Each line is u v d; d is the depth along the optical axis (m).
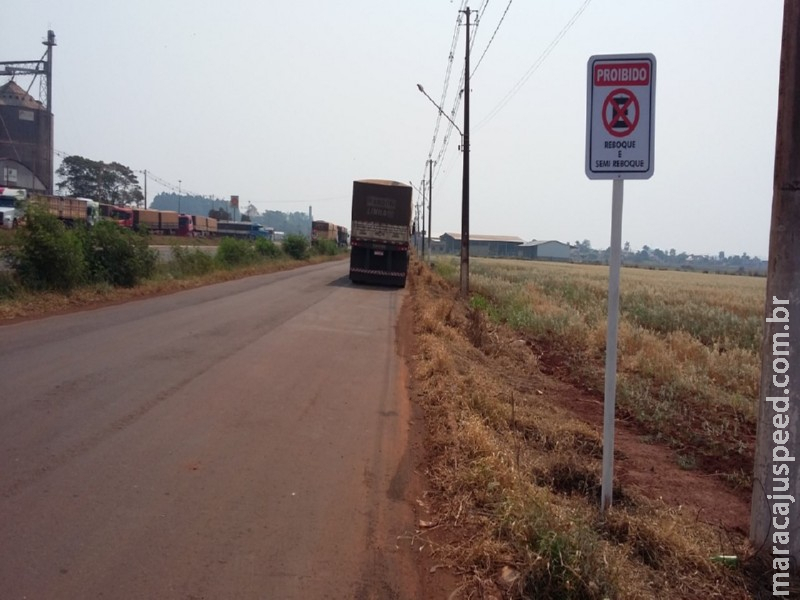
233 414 7.45
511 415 7.87
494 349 14.21
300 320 15.93
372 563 4.38
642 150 4.67
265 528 4.75
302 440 6.77
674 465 7.35
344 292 25.36
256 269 35.25
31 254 16.33
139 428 6.71
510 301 25.81
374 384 9.66
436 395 8.73
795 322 4.36
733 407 9.79
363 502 5.36
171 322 13.98
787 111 4.32
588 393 11.11
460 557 4.48
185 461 5.91
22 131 74.94
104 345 10.86
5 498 4.91
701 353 14.33
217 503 5.10
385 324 16.73
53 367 9.04
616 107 4.68
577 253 173.38
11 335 11.34
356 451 6.58
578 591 3.86
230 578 4.04
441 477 5.91
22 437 6.21
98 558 4.16
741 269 120.19
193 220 79.69
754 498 4.61
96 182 93.94
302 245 53.62
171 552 4.30
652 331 18.70
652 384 11.70
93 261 18.94
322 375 9.95
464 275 26.83
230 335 12.78
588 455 7.27
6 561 4.05
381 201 29.02
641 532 4.70
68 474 5.44
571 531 4.23
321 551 4.48
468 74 26.03
